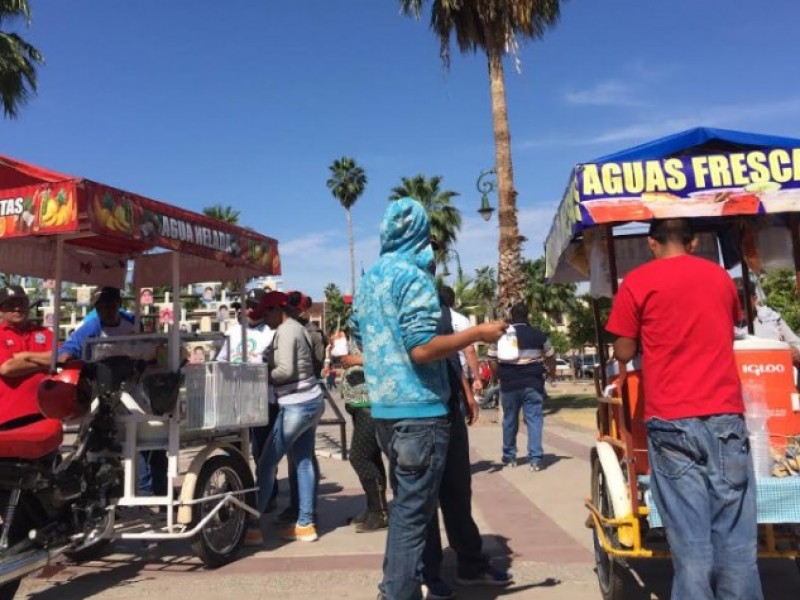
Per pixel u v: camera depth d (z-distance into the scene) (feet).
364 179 205.26
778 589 13.70
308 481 18.51
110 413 14.99
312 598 13.87
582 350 158.20
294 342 17.95
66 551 14.06
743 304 17.30
